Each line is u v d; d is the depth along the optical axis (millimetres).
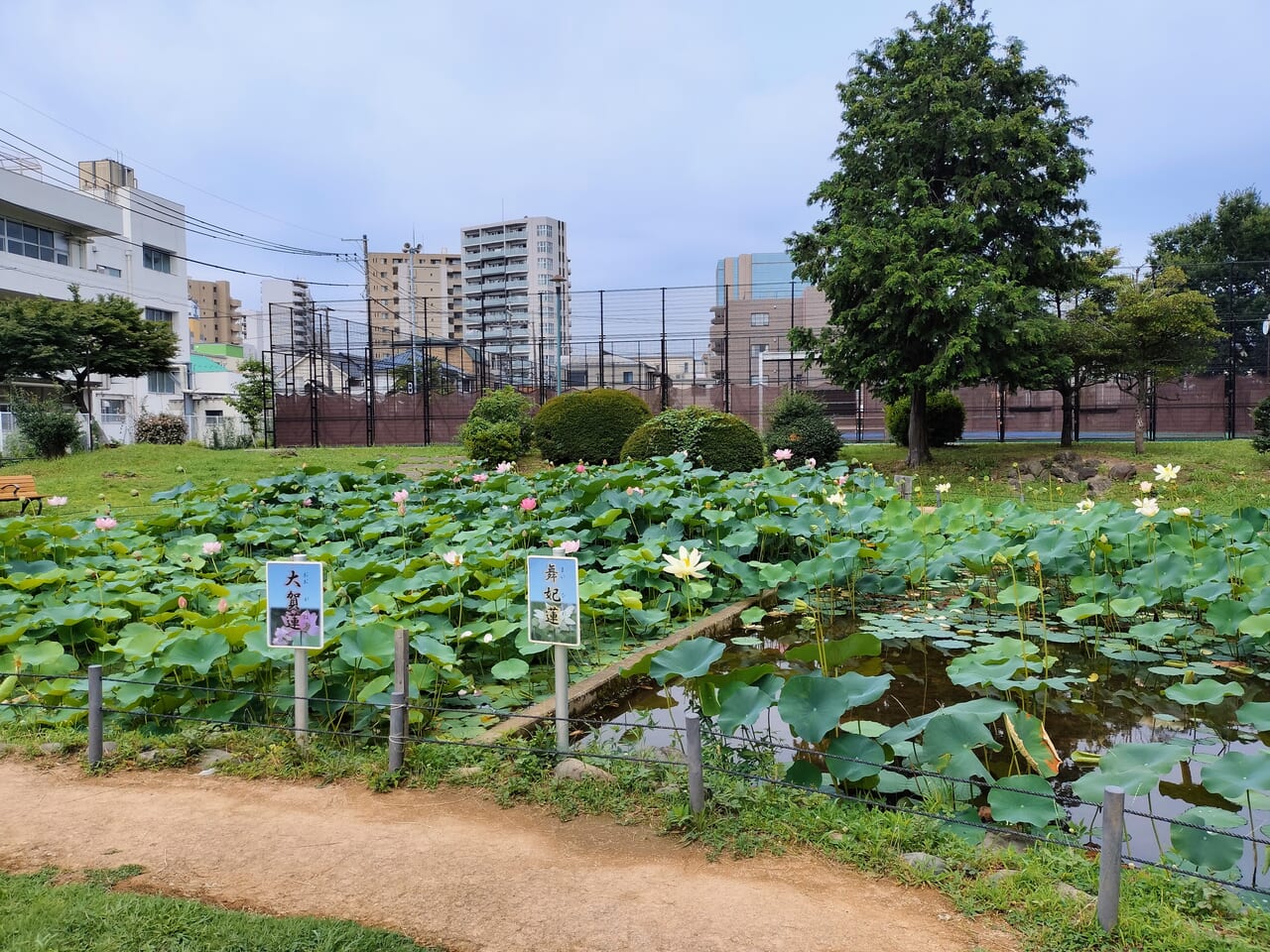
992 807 2879
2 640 4660
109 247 31391
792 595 6395
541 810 3176
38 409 19203
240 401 37062
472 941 2340
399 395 27484
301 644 3713
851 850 2764
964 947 2250
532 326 38250
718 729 3752
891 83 16062
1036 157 14977
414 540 8055
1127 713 4430
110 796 3408
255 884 2691
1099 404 23000
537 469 16297
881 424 26969
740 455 13672
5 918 2459
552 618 3592
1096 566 6730
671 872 2695
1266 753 2723
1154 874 2596
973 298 14008
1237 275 27234
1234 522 7043
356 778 3506
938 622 6199
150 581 6512
